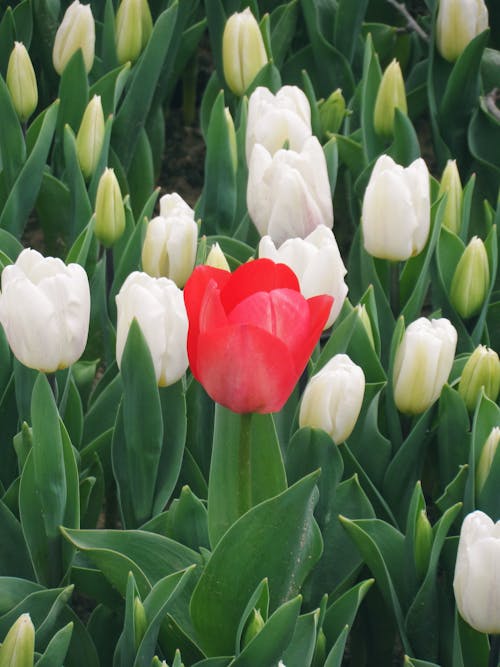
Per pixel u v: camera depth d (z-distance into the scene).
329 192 1.31
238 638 1.13
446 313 1.42
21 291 1.15
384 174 1.30
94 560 1.18
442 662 1.27
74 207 1.46
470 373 1.29
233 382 1.08
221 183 1.45
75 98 1.54
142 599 1.19
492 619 1.14
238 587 1.15
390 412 1.32
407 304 1.38
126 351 1.19
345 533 1.26
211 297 1.06
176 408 1.24
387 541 1.24
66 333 1.16
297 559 1.16
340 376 1.20
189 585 1.19
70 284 1.16
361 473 1.29
